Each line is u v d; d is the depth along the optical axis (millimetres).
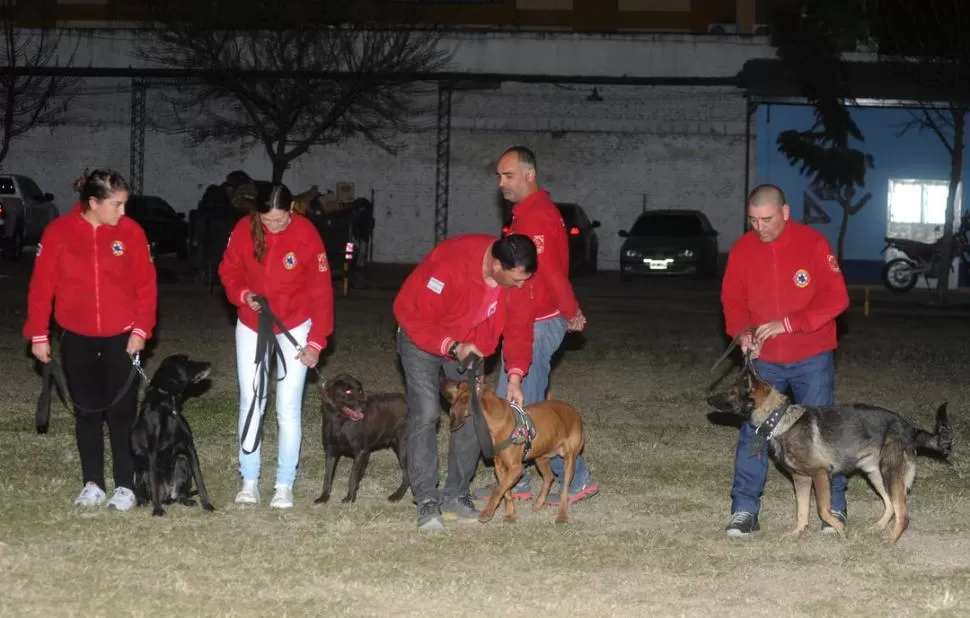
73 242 7031
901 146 32062
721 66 33344
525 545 6770
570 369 14172
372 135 33875
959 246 27469
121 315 7117
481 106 33969
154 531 6801
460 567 6301
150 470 7059
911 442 6988
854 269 32438
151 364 13406
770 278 7109
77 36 34312
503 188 7457
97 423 7320
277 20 30078
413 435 7031
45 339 7152
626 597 5859
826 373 7199
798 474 7062
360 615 5449
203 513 7289
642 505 7941
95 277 7039
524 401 7492
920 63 28656
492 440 6941
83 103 34469
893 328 19734
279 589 5809
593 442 10070
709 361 14953
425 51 32781
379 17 32219
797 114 32750
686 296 25375
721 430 10703
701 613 5625
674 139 33562
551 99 33844
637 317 20328
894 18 31797
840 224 32531
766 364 7227
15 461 8562
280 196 7117
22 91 30984
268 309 7285
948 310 24266
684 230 29469
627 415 11406
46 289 7074
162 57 33562
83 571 5992
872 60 32156
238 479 8312
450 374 7125
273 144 34188
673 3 36000
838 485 7355
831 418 6906
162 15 31891
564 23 36250
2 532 6668
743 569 6387
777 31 32219
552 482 7742
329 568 6188
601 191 33938
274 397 11164
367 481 8406
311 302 7422
